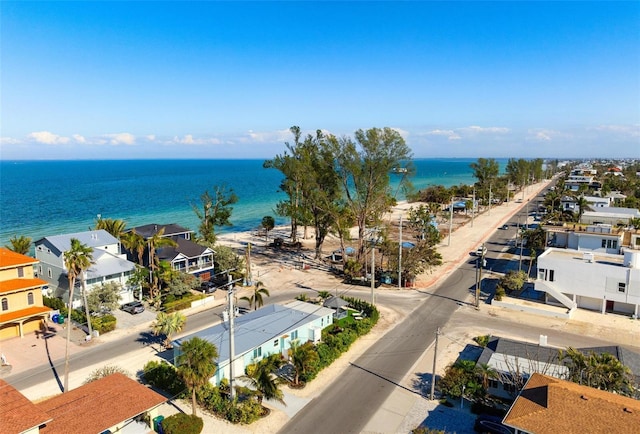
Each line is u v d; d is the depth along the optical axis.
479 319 46.78
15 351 38.47
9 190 198.12
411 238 89.75
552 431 21.89
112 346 39.69
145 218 120.56
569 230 65.31
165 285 53.94
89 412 24.73
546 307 49.28
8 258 44.22
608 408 22.92
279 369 35.38
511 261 71.25
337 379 33.97
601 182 167.12
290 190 82.62
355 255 72.12
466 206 125.38
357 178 60.75
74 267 35.28
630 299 45.94
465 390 30.97
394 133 58.88
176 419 26.47
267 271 66.56
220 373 32.62
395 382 33.47
